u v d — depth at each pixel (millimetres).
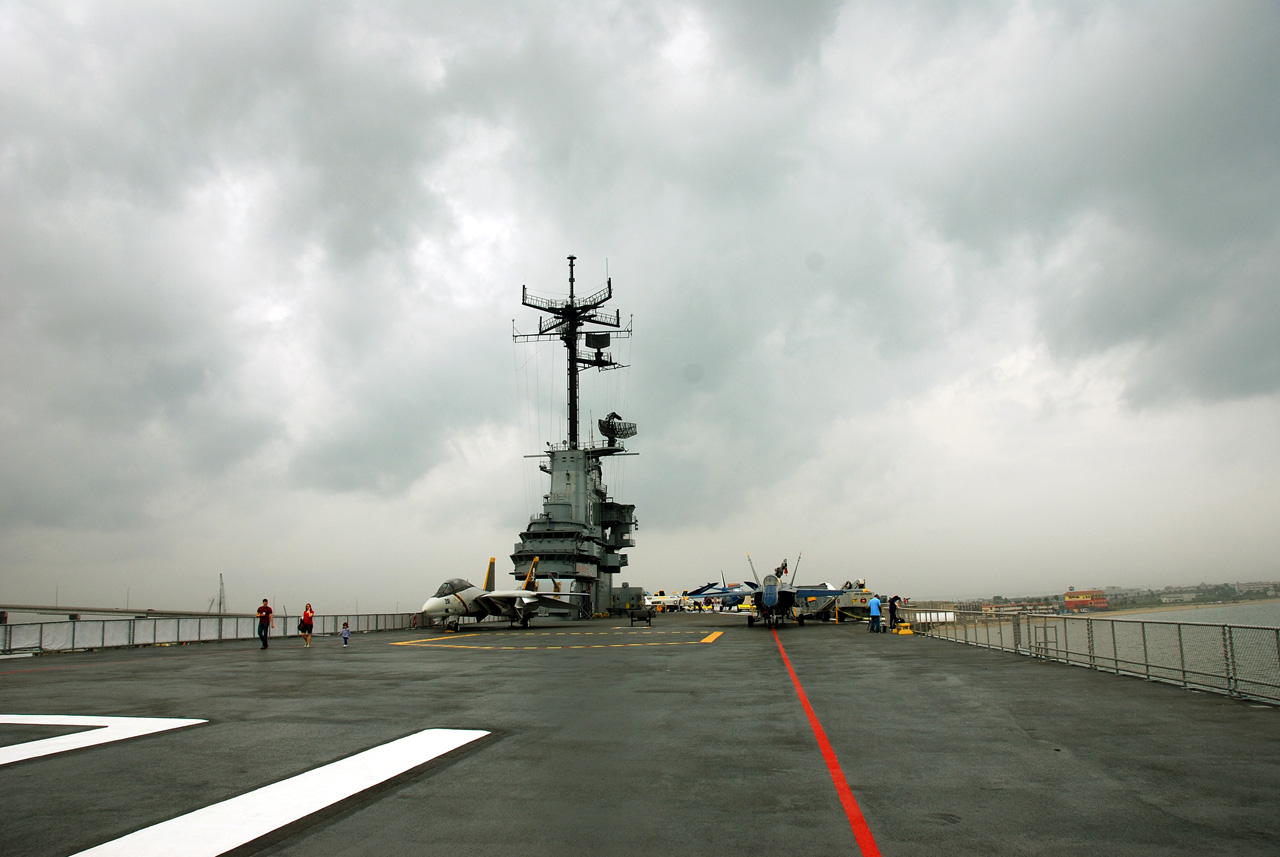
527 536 59562
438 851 5758
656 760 8742
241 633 37938
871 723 11039
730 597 81500
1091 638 18609
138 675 19125
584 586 62906
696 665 20297
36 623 27734
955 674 17391
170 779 7965
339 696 14539
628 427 64938
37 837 6078
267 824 6406
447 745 9672
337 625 43656
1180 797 7074
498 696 14367
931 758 8742
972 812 6652
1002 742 9602
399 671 19609
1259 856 5578
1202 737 9836
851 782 7691
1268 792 7230
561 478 61625
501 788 7531
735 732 10430
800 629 42781
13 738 10359
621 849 5773
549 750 9328
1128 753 8922
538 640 33906
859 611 53531
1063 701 12992
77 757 9078
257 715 12234
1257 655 12547
